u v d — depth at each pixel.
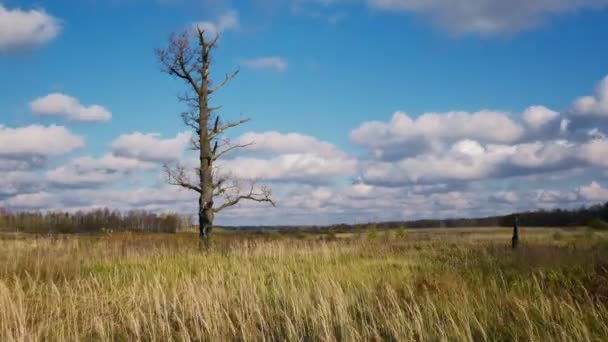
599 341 6.88
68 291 10.30
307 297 9.29
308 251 18.66
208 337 8.08
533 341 6.85
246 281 11.34
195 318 8.23
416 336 7.61
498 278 11.48
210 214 23.64
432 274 11.89
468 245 22.58
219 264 14.20
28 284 11.78
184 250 20.14
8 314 8.48
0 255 15.02
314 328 8.02
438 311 8.61
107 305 9.50
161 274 12.98
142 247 20.56
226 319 8.77
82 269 14.40
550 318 7.68
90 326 8.46
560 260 13.23
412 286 10.11
